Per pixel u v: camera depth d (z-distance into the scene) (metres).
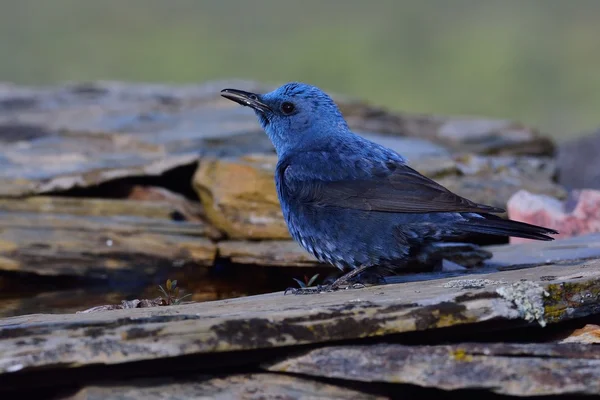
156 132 16.50
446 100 29.69
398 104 30.25
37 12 34.53
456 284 9.20
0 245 12.96
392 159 11.11
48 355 7.63
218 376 8.13
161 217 13.86
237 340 7.95
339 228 10.55
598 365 7.81
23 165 14.77
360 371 7.96
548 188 14.80
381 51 32.16
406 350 7.99
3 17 34.00
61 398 7.89
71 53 32.25
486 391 7.94
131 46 32.53
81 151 15.81
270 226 13.50
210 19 35.06
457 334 8.50
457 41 33.00
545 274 9.50
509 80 30.67
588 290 8.76
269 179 13.48
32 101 19.61
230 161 13.93
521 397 8.06
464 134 18.36
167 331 7.87
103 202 13.77
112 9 34.81
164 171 14.49
